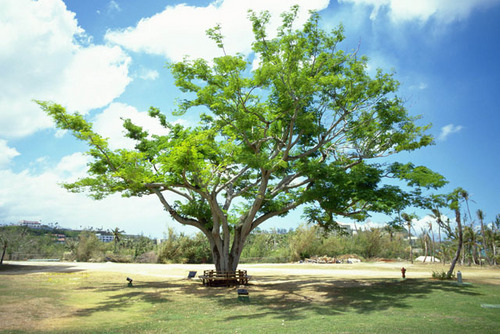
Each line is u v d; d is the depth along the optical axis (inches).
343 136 904.9
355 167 882.1
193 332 368.5
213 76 801.6
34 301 544.4
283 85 762.2
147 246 2162.9
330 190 775.1
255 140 868.0
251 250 2098.9
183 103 810.8
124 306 543.5
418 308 493.7
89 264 1509.6
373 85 775.7
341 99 828.6
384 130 810.2
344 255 2154.3
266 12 758.5
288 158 863.1
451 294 618.5
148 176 826.8
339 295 633.6
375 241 2285.9
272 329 372.5
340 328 367.6
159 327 395.9
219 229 878.4
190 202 928.9
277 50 776.3
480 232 1894.7
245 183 1048.2
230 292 703.1
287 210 930.7
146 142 996.6
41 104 740.0
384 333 341.7
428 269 1327.5
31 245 2074.3
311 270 1282.0
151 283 860.0
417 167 787.4
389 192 762.8
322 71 836.6
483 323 390.0
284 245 2210.9
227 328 385.7
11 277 903.7
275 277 1008.2
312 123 816.3
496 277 941.8
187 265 1563.7
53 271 1115.3
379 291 673.6
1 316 430.9
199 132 770.8
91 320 434.0
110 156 862.5
